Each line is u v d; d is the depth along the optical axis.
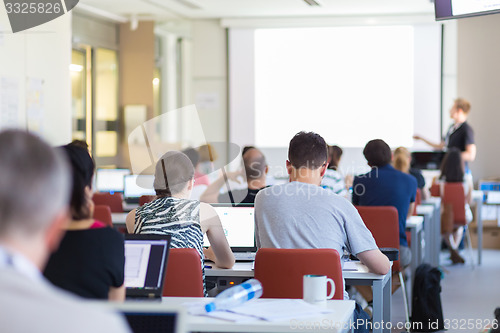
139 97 11.73
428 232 7.18
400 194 5.62
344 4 10.48
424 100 11.26
